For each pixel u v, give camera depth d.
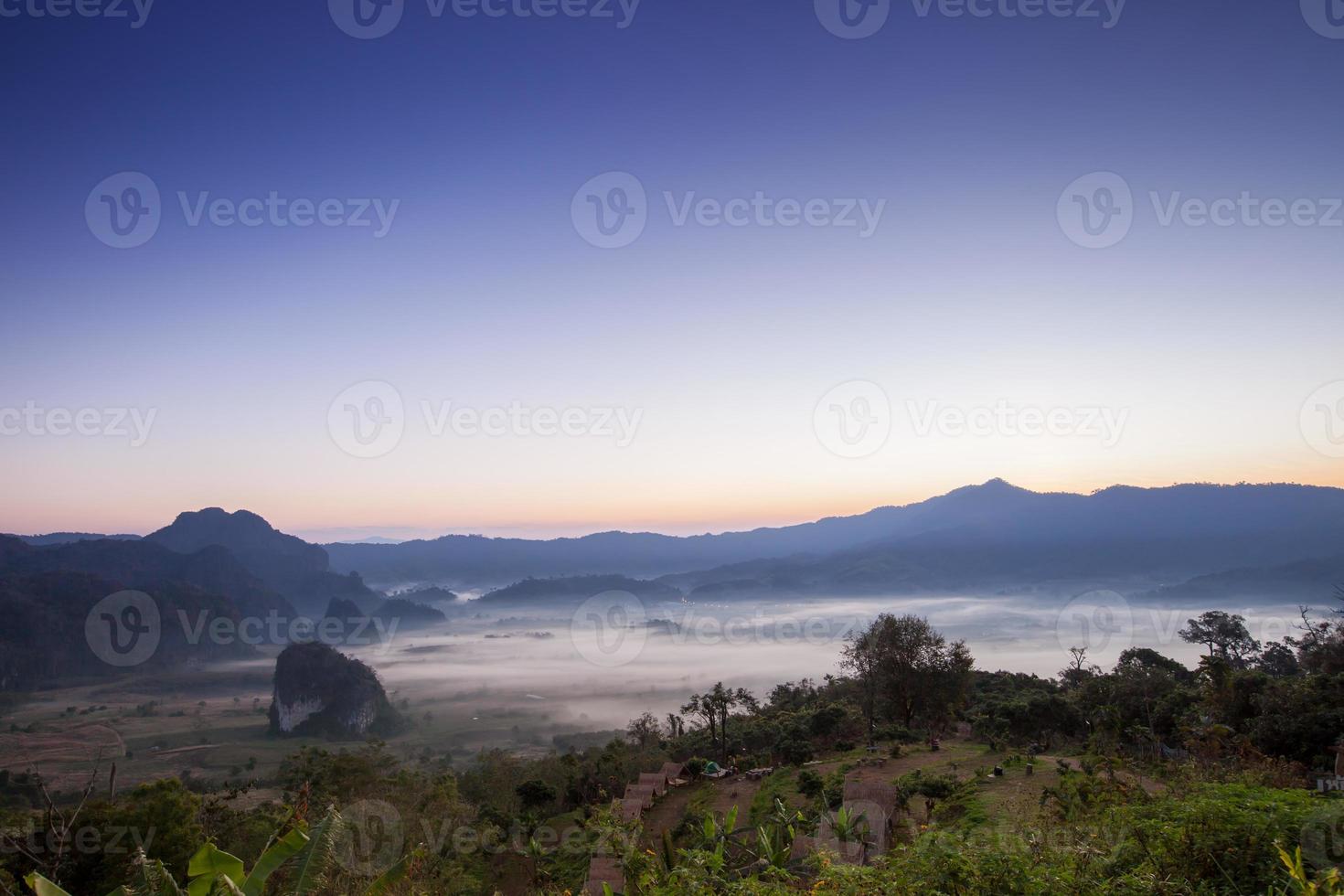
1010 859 5.73
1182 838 6.38
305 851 5.77
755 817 27.09
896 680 50.78
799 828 9.86
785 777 34.72
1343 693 26.14
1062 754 31.09
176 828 20.41
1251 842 6.21
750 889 6.20
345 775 31.27
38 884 4.85
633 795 34.41
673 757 52.94
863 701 57.22
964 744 39.12
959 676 50.34
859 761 34.44
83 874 18.56
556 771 45.59
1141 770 18.31
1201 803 6.52
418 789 29.58
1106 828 7.18
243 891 5.54
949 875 5.71
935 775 25.56
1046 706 39.75
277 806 27.12
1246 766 13.25
